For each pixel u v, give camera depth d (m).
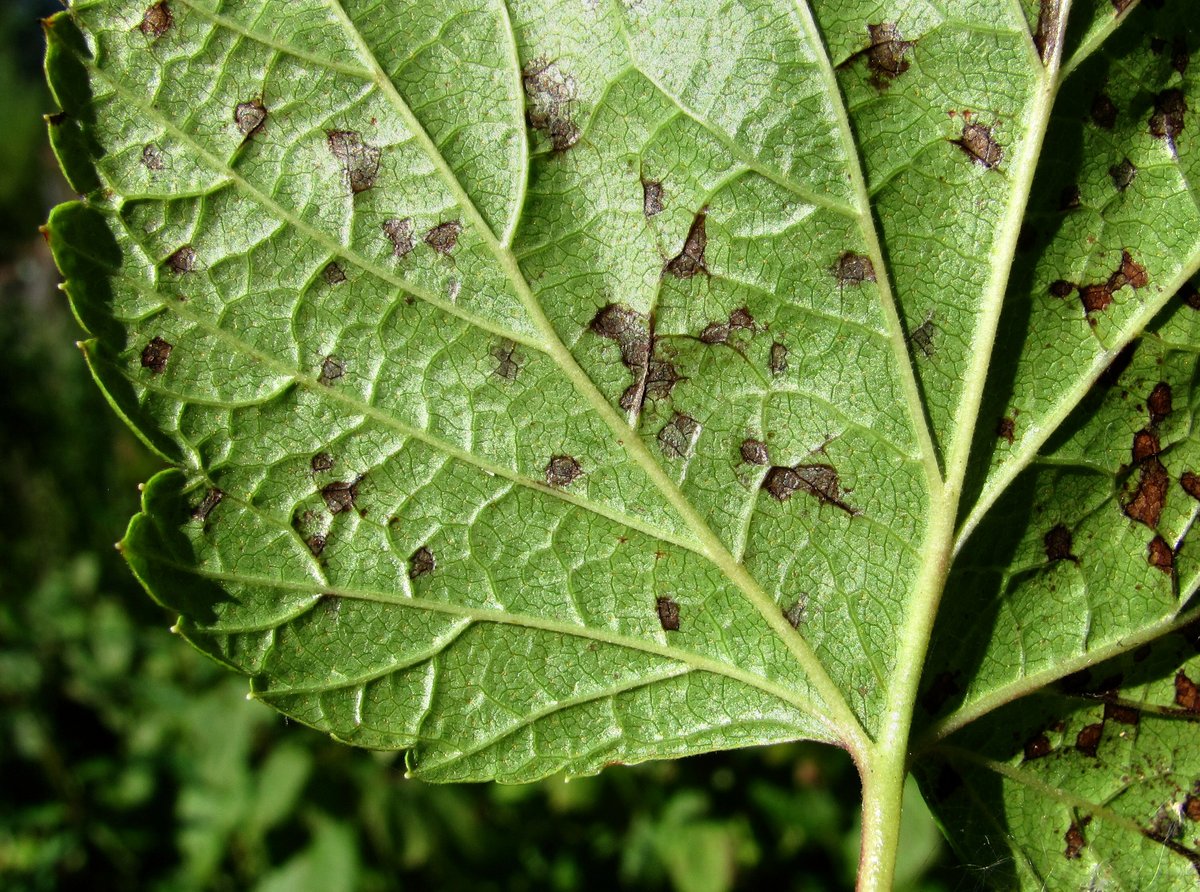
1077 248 0.10
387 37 0.10
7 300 0.39
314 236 0.10
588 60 0.10
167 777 0.20
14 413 0.32
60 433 0.32
